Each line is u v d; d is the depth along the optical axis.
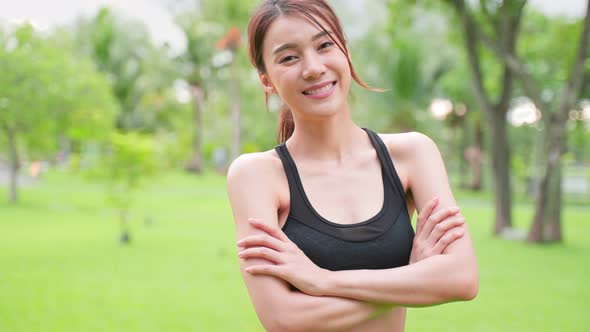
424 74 18.67
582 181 27.47
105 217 12.83
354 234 1.44
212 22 25.31
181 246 8.81
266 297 1.38
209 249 8.55
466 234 1.44
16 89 14.89
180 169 34.75
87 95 16.36
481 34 9.58
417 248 1.46
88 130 16.30
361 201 1.49
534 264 7.46
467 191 23.34
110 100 18.42
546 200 9.33
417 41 17.58
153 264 7.36
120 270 6.96
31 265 7.24
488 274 6.81
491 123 10.28
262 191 1.48
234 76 24.72
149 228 10.98
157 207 15.15
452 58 18.72
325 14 1.44
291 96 1.43
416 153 1.56
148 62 29.33
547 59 12.70
